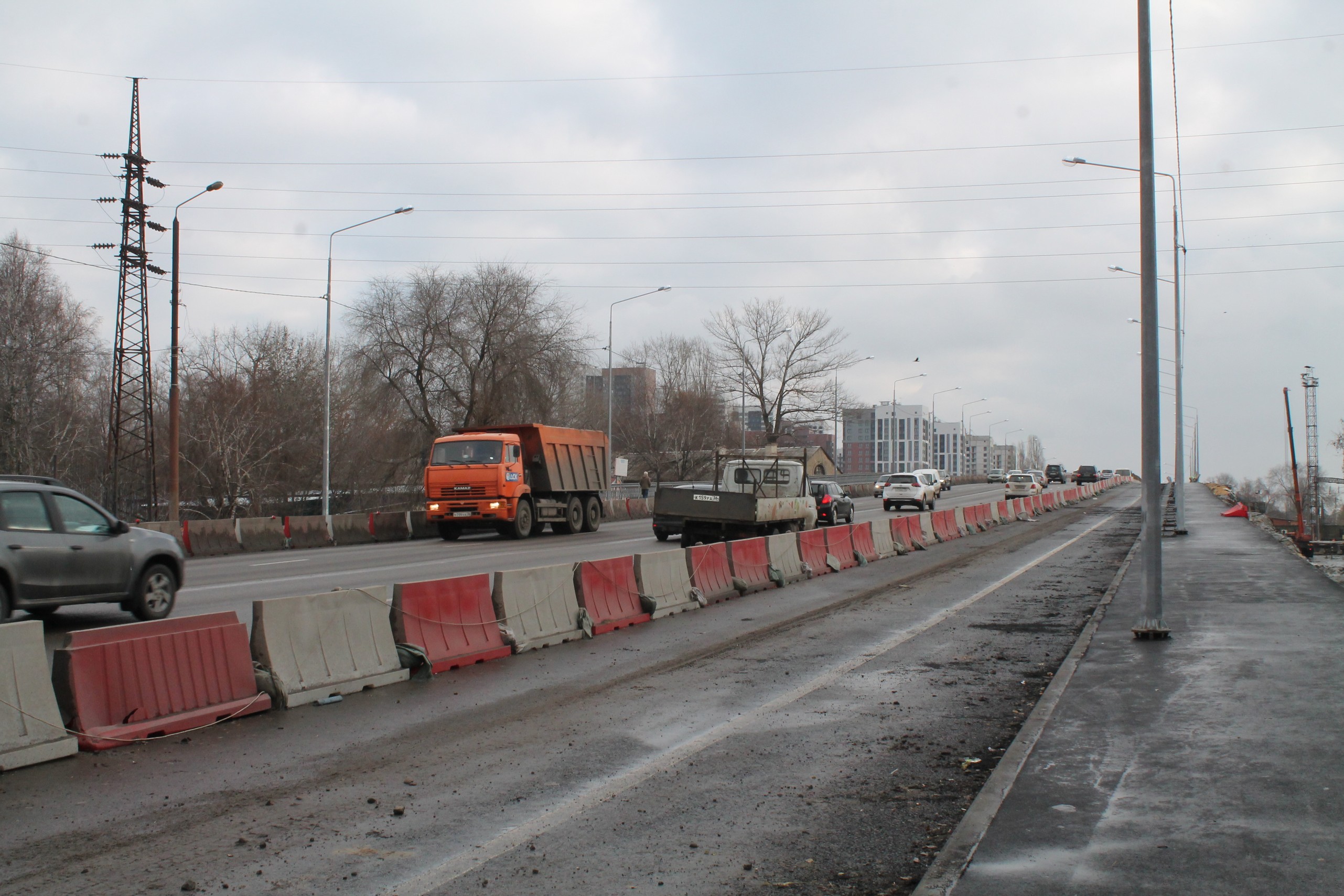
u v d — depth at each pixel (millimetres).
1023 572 20453
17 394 42188
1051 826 5055
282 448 48562
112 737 6922
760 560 17828
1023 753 6453
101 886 4516
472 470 29078
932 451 95375
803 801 5770
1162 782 5789
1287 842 4777
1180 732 6910
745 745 7051
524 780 6195
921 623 13250
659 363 87812
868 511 51000
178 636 7656
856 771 6406
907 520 26953
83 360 48781
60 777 6223
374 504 53562
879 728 7559
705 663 10352
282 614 8453
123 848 4996
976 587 17656
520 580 11383
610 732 7438
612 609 12984
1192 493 77938
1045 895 4191
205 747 6992
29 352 43375
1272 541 26969
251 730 7465
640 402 79938
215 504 47312
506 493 29016
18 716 6508
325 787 6039
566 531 33094
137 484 46906
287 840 5117
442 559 22547
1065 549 26578
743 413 80125
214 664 7879
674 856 4887
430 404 51719
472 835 5188
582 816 5496
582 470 33469
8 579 10695
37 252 47625
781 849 4980
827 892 4449
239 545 25812
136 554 12227
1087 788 5695
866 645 11422
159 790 5980
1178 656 9852
